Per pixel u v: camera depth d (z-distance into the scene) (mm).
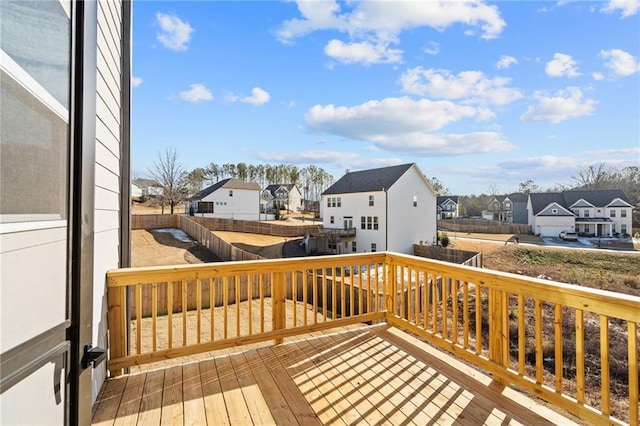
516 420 2031
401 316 3623
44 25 1141
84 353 1380
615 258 17156
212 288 2918
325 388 2418
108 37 2551
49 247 1166
